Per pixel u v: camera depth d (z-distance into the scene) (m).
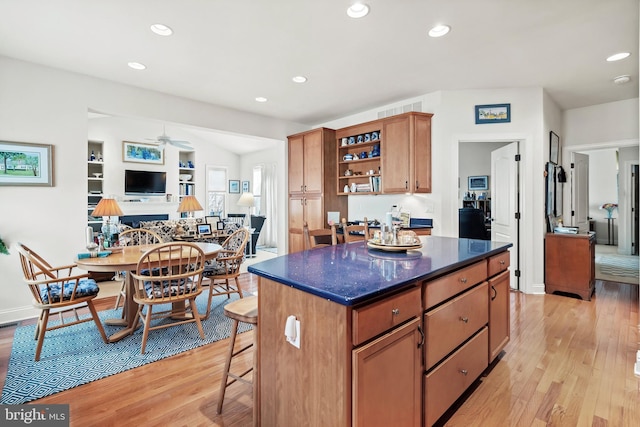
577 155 5.24
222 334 2.82
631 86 3.84
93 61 3.13
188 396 1.93
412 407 1.41
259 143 8.29
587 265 3.73
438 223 4.07
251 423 1.69
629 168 6.67
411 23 2.46
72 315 3.27
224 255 3.75
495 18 2.40
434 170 4.11
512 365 2.28
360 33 2.61
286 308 1.40
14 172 3.08
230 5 2.23
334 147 5.08
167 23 2.46
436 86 3.85
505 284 2.37
